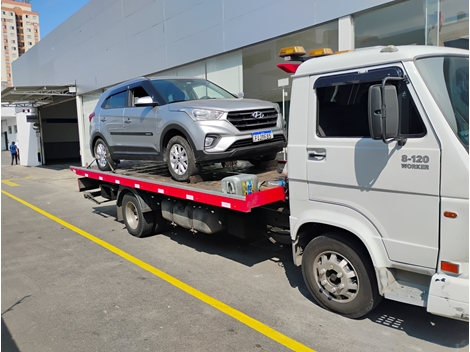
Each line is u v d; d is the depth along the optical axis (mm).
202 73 12500
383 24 7648
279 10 9430
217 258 5848
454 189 2973
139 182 6418
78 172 8570
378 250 3490
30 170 22750
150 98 6102
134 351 3486
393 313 4027
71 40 20562
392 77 3119
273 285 4805
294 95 4027
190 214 5652
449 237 3035
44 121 27266
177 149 5773
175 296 4570
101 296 4645
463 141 3002
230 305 4301
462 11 6535
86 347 3576
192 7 12219
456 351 3332
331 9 8289
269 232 5219
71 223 8570
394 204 3332
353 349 3404
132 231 7184
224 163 6242
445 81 3250
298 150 4023
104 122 7434
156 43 14227
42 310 4336
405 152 3217
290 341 3555
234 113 5293
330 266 3912
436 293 3047
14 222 8891
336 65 3666
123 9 15805
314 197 3938
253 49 10516
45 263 5910
